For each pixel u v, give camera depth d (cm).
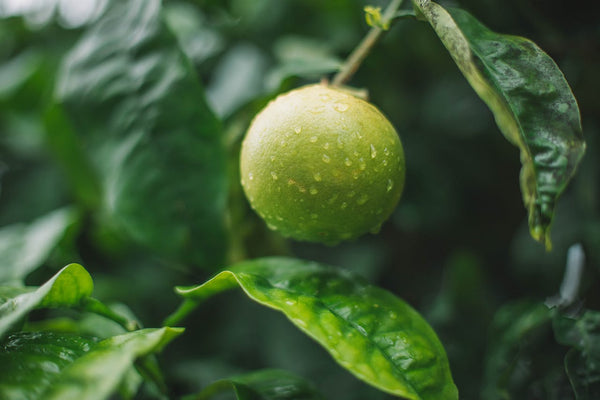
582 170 41
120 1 37
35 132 53
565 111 28
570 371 32
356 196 31
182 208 35
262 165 31
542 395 37
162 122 35
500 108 29
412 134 49
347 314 30
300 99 31
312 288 31
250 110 39
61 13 51
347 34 49
